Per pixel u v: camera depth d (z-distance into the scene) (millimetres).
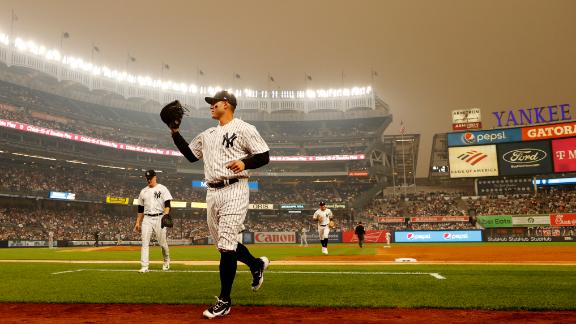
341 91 70000
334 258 15445
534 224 43156
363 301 5117
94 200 47469
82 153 49000
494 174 43625
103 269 10188
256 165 4617
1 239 38500
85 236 45312
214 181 4770
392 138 68500
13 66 51250
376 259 14664
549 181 53344
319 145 68500
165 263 9961
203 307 4855
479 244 34500
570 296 5406
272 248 31906
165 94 64938
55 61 54125
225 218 4609
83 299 5414
